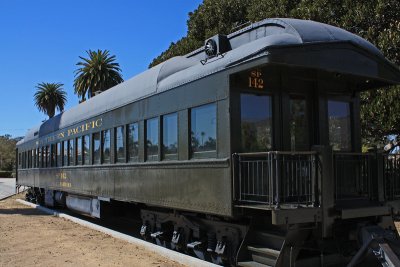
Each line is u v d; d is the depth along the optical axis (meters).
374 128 13.31
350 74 7.03
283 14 15.60
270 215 6.96
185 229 8.77
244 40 7.61
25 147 22.97
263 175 6.54
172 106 8.59
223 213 6.97
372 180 7.32
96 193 12.42
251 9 17.73
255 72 7.18
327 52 6.59
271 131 7.34
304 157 6.70
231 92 6.95
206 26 20.84
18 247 9.81
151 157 9.44
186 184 8.02
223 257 7.46
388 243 6.38
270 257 6.52
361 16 13.12
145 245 9.50
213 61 7.51
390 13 12.89
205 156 7.55
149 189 9.39
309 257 6.79
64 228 12.83
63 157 15.88
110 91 12.09
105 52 44.38
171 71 9.16
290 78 7.53
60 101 58.41
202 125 7.68
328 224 6.41
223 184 7.00
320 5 14.06
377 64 7.17
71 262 8.23
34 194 21.50
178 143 8.34
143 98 9.73
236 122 6.95
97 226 12.55
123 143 10.79
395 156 7.57
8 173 68.38
